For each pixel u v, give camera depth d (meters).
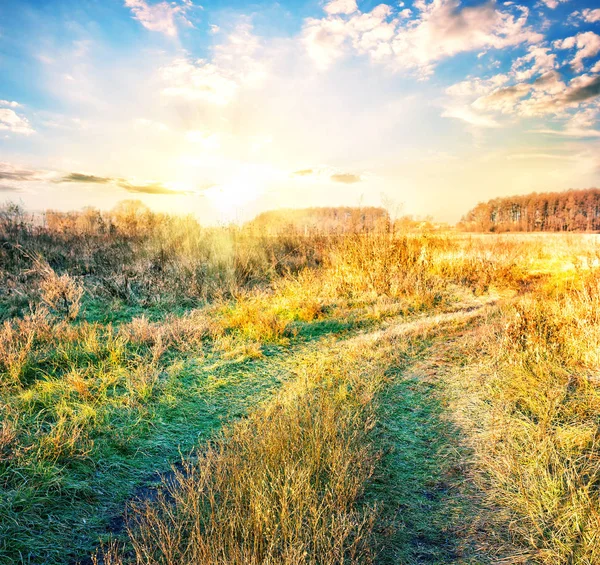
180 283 8.76
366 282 9.30
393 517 2.77
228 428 3.81
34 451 3.14
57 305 6.93
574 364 4.71
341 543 2.29
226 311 7.45
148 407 4.12
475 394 4.46
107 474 3.13
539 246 15.70
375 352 5.75
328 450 3.19
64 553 2.40
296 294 8.60
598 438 3.37
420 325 6.93
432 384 4.82
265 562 2.13
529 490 2.90
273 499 2.64
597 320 5.37
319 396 4.30
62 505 2.76
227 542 2.37
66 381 4.38
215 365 5.22
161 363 5.22
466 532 2.65
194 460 3.37
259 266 10.62
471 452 3.48
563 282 9.05
